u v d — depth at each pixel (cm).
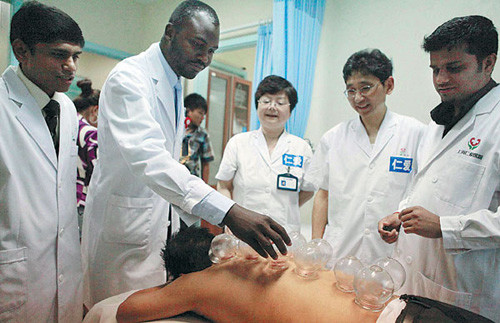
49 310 100
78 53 93
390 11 195
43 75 92
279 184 157
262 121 159
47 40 86
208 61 107
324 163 144
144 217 113
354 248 132
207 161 274
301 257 75
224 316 77
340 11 214
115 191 111
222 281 78
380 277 65
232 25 275
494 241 80
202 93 318
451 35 84
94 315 90
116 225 111
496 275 89
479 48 83
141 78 102
